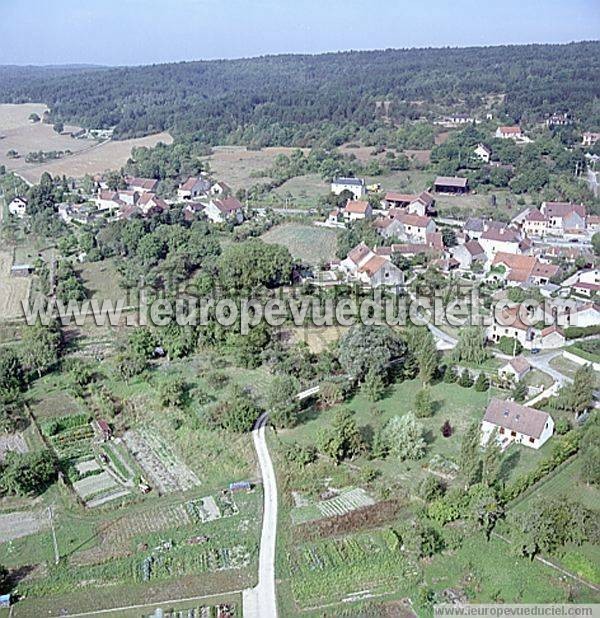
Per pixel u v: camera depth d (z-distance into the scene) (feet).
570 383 293.64
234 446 267.80
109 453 266.98
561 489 233.14
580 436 252.42
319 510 229.04
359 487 240.94
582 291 408.67
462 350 328.29
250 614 186.91
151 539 217.56
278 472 249.55
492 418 269.64
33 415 293.23
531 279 429.79
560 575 197.06
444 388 309.63
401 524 220.64
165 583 198.90
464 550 207.92
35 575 203.10
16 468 238.89
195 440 273.33
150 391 311.47
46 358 327.06
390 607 188.34
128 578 201.26
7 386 307.37
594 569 195.93
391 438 256.73
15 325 379.14
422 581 197.26
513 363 311.88
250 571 202.80
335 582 197.67
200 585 197.88
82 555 210.79
